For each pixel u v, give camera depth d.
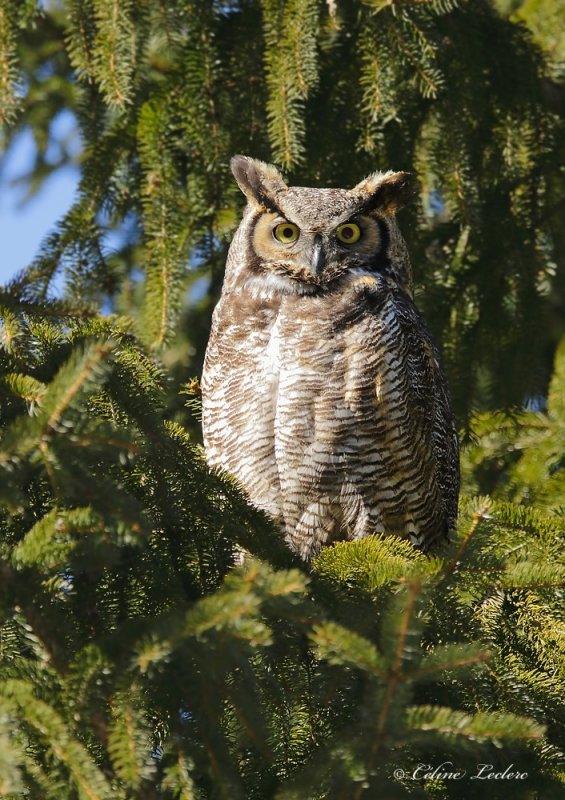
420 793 6.44
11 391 6.63
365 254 10.66
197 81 11.81
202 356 13.77
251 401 9.91
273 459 9.91
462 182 12.18
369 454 9.75
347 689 6.72
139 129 12.02
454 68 12.25
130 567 6.95
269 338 9.98
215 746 6.00
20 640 6.42
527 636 7.89
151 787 5.89
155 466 7.38
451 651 5.46
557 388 12.36
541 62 12.95
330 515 9.95
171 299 11.80
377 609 6.99
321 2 11.76
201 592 7.29
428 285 12.73
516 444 12.29
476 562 7.14
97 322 8.08
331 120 12.06
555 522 8.22
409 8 11.30
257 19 11.86
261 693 6.64
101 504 5.85
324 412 9.67
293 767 6.51
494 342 12.84
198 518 7.44
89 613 6.80
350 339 9.69
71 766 5.36
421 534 10.27
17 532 7.06
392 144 12.21
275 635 6.73
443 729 5.36
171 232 12.01
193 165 12.23
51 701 5.67
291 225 10.66
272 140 11.45
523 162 12.93
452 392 12.58
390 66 11.53
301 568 7.34
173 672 6.02
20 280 8.89
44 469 5.91
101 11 11.46
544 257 12.83
